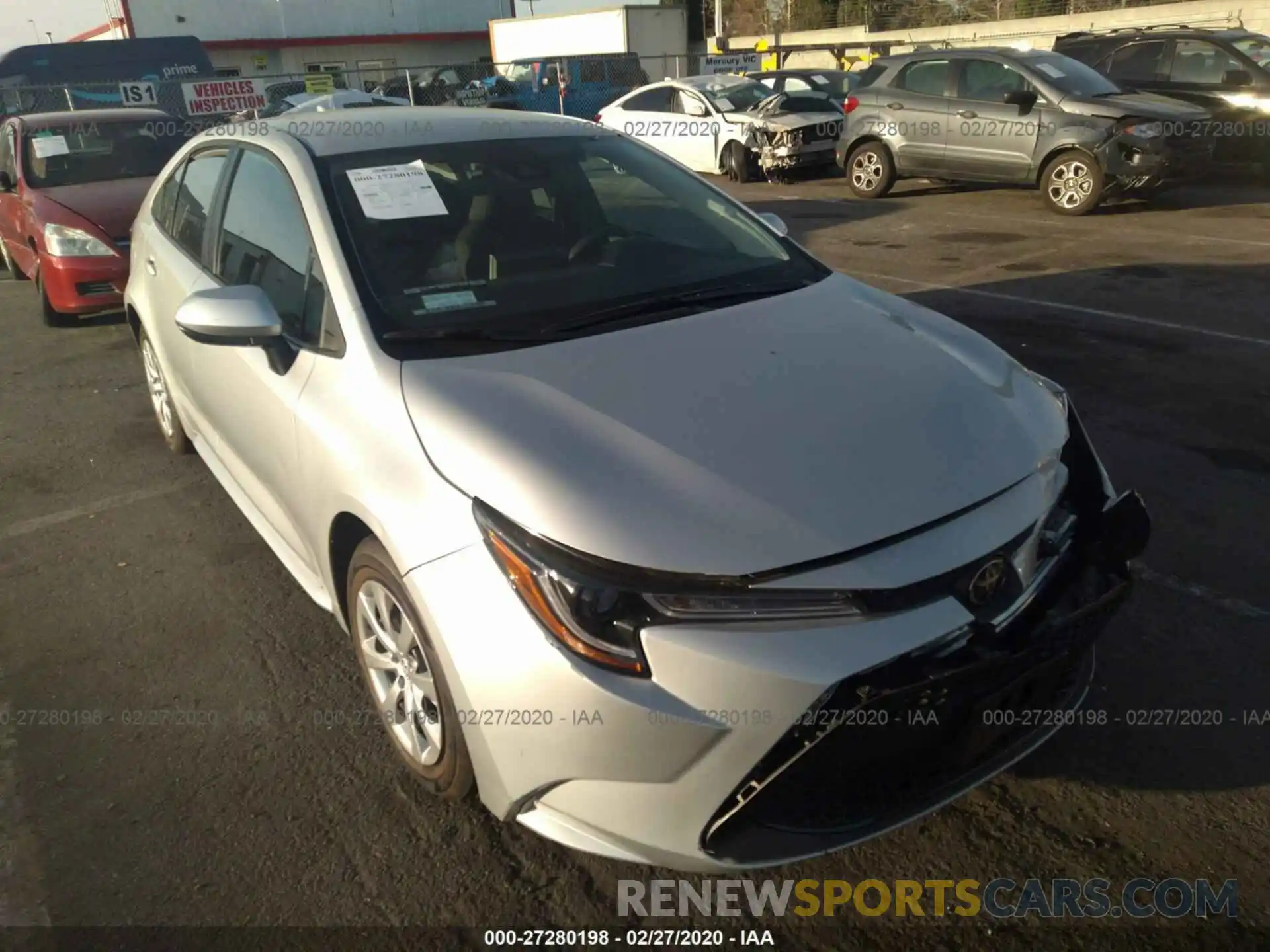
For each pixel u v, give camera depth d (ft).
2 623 12.03
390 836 8.61
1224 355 19.53
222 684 10.72
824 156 45.85
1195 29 42.98
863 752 6.99
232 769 9.46
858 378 8.59
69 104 63.05
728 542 6.84
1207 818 8.50
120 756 9.68
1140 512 8.47
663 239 11.15
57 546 13.93
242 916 7.89
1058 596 7.88
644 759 6.73
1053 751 9.31
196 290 12.51
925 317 10.50
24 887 8.20
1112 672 10.34
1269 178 38.96
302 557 10.60
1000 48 38.06
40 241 24.27
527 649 6.89
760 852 7.01
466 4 126.31
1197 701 9.87
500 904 7.97
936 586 7.04
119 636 11.69
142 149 28.22
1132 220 33.35
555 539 6.92
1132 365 19.20
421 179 10.67
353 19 119.24
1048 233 31.89
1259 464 14.94
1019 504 7.66
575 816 7.13
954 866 8.18
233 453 12.21
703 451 7.50
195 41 75.41
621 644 6.75
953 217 35.50
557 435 7.61
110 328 25.63
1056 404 9.13
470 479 7.45
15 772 9.48
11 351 23.90
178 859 8.45
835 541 6.92
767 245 11.66
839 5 104.73
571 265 10.30
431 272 9.70
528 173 11.27
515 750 7.09
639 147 12.73
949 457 7.71
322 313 9.52
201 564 13.30
